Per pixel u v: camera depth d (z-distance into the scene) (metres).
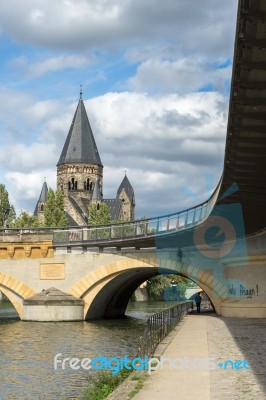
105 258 55.47
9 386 22.66
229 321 39.66
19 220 131.12
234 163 24.73
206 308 67.38
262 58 15.39
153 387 14.37
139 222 53.22
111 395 13.49
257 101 17.84
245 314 45.44
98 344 35.78
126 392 13.74
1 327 48.19
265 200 31.91
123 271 54.94
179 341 25.41
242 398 12.73
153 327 22.52
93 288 55.81
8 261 57.28
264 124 19.84
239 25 14.03
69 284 56.03
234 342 24.72
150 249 53.91
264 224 40.31
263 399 12.58
